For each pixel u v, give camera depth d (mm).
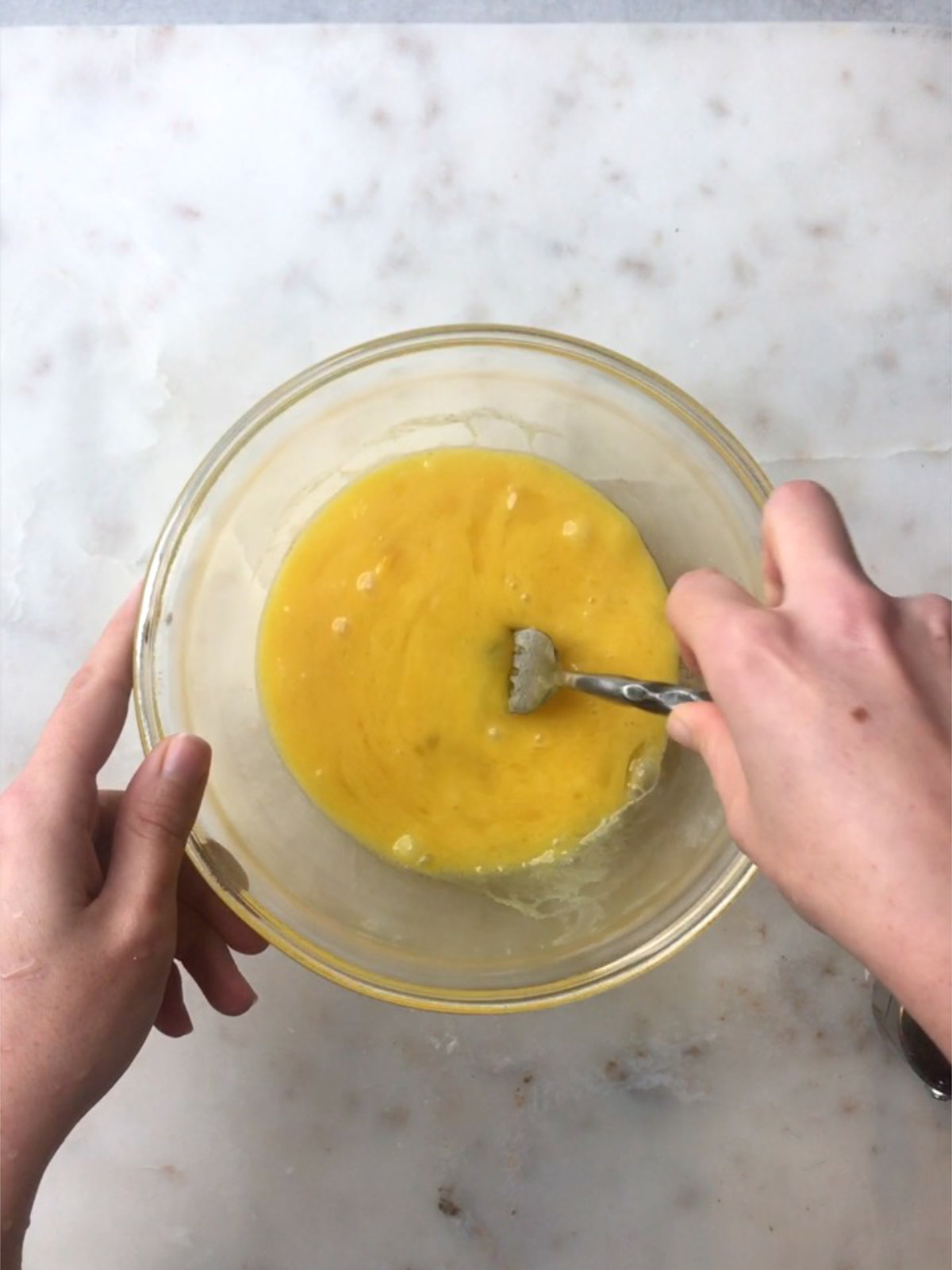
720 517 404
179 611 394
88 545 438
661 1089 420
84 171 447
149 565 381
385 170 449
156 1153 415
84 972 320
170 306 444
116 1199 413
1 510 438
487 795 395
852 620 268
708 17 458
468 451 405
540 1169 416
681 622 293
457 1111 418
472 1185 414
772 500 297
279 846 401
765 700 260
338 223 448
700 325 448
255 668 409
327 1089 418
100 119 449
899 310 451
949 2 462
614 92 453
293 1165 415
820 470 445
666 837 399
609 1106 420
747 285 450
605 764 396
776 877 273
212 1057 420
